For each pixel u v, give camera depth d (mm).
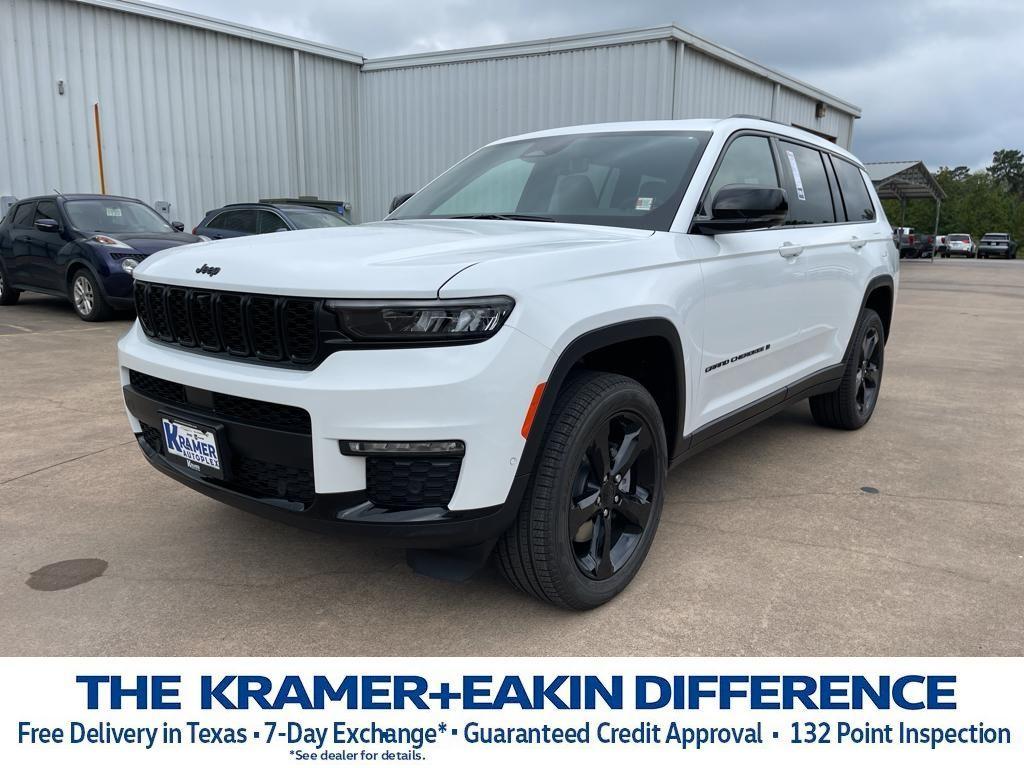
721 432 3320
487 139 14117
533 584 2445
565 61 13062
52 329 8617
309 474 2244
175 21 13297
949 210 74875
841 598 2734
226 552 3061
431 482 2180
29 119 12094
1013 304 14797
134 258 8953
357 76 15805
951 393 6199
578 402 2406
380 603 2688
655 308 2637
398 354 2109
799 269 3764
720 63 14078
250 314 2311
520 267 2254
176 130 13633
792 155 3982
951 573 2936
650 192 3129
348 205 16047
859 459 4316
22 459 4137
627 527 2783
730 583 2836
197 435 2461
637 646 2434
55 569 2904
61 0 12180
